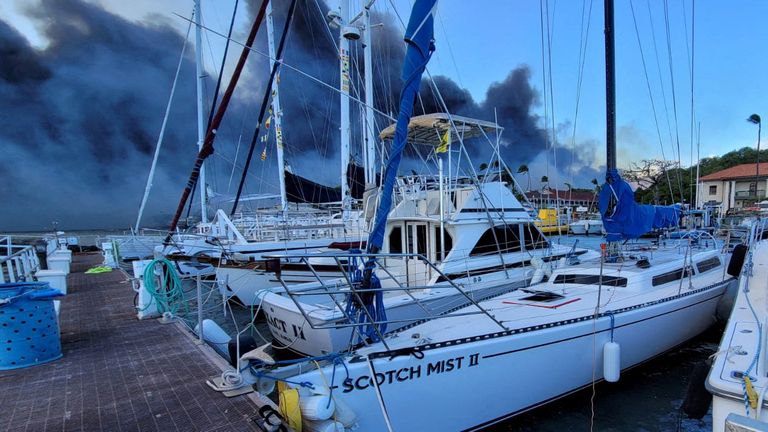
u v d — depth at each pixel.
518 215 7.48
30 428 2.78
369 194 7.89
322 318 4.60
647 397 4.68
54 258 11.39
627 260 6.60
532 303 4.94
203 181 16.56
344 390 3.04
